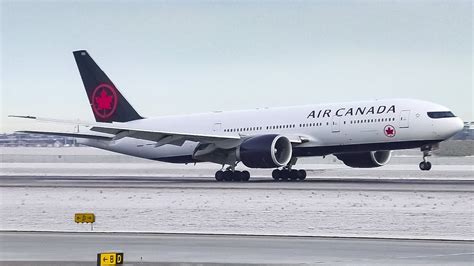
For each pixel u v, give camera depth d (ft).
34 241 380.37
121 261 301.22
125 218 486.79
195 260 321.32
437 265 306.14
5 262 315.37
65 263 313.73
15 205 575.79
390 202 553.23
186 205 552.82
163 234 405.80
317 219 467.52
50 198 627.46
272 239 384.27
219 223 457.27
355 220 460.96
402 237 392.06
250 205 545.85
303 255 333.01
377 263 311.88
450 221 452.35
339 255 332.19
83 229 441.27
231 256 331.36
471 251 343.26
